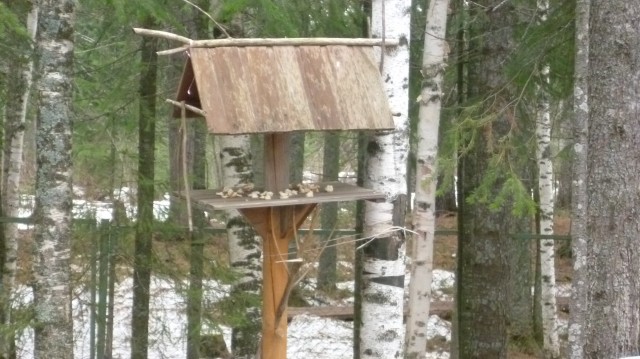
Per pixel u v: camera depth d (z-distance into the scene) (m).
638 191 5.82
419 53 9.26
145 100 7.67
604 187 5.85
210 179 15.56
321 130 4.08
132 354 8.12
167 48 8.03
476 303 8.54
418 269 7.50
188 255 7.81
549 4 8.64
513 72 7.47
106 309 8.63
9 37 6.61
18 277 8.98
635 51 5.78
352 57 4.35
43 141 5.07
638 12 5.77
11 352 7.14
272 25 6.53
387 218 5.30
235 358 8.30
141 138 7.77
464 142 7.14
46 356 5.05
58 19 5.06
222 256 9.70
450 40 8.93
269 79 4.10
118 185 7.70
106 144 7.69
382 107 4.25
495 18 8.18
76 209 7.82
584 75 4.91
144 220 7.53
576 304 4.99
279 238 4.39
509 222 8.50
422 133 7.32
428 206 7.39
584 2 4.86
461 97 8.84
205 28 7.73
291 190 4.42
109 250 7.71
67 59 5.11
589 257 5.94
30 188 13.95
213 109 3.91
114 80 8.45
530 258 13.55
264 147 4.40
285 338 4.52
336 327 13.48
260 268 8.48
